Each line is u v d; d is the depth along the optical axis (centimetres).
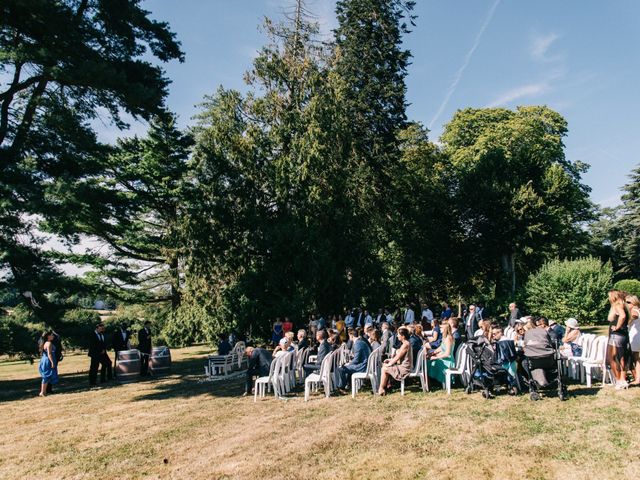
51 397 1362
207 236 2250
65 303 1853
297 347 1413
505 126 3838
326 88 2448
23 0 1366
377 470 617
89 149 1595
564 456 616
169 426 919
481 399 962
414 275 3378
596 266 2534
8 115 1695
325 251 2159
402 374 1073
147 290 3300
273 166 2316
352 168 2705
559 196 3350
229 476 632
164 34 1773
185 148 3028
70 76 1445
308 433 802
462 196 3550
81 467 709
